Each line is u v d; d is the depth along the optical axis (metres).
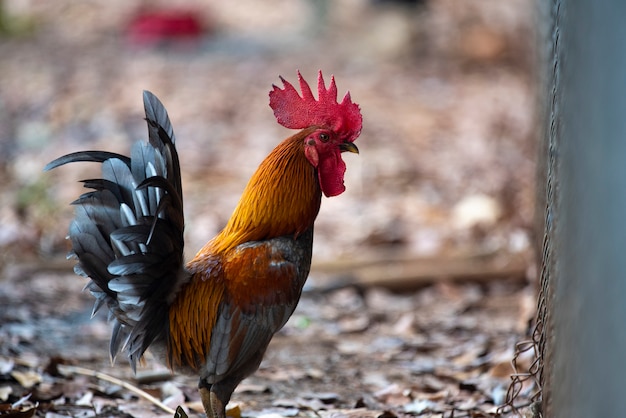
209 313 6.42
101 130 18.56
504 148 18.05
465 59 25.98
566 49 5.45
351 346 10.00
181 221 6.36
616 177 3.58
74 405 7.67
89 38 28.34
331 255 13.18
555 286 5.66
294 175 6.66
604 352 3.76
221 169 16.86
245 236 6.67
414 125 19.92
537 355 7.50
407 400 8.18
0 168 16.22
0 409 7.23
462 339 10.26
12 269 11.93
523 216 13.88
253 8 34.03
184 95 21.80
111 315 6.68
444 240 13.56
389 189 16.03
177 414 6.91
